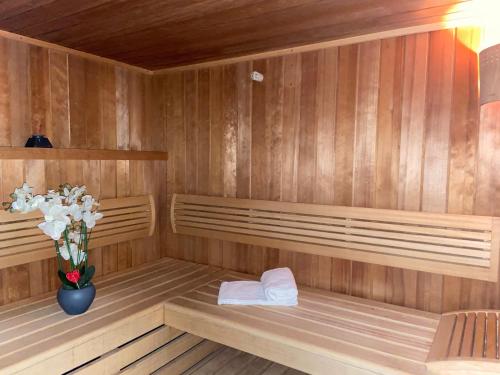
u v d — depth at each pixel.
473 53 1.75
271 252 2.39
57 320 1.77
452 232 1.81
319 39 2.05
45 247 2.06
